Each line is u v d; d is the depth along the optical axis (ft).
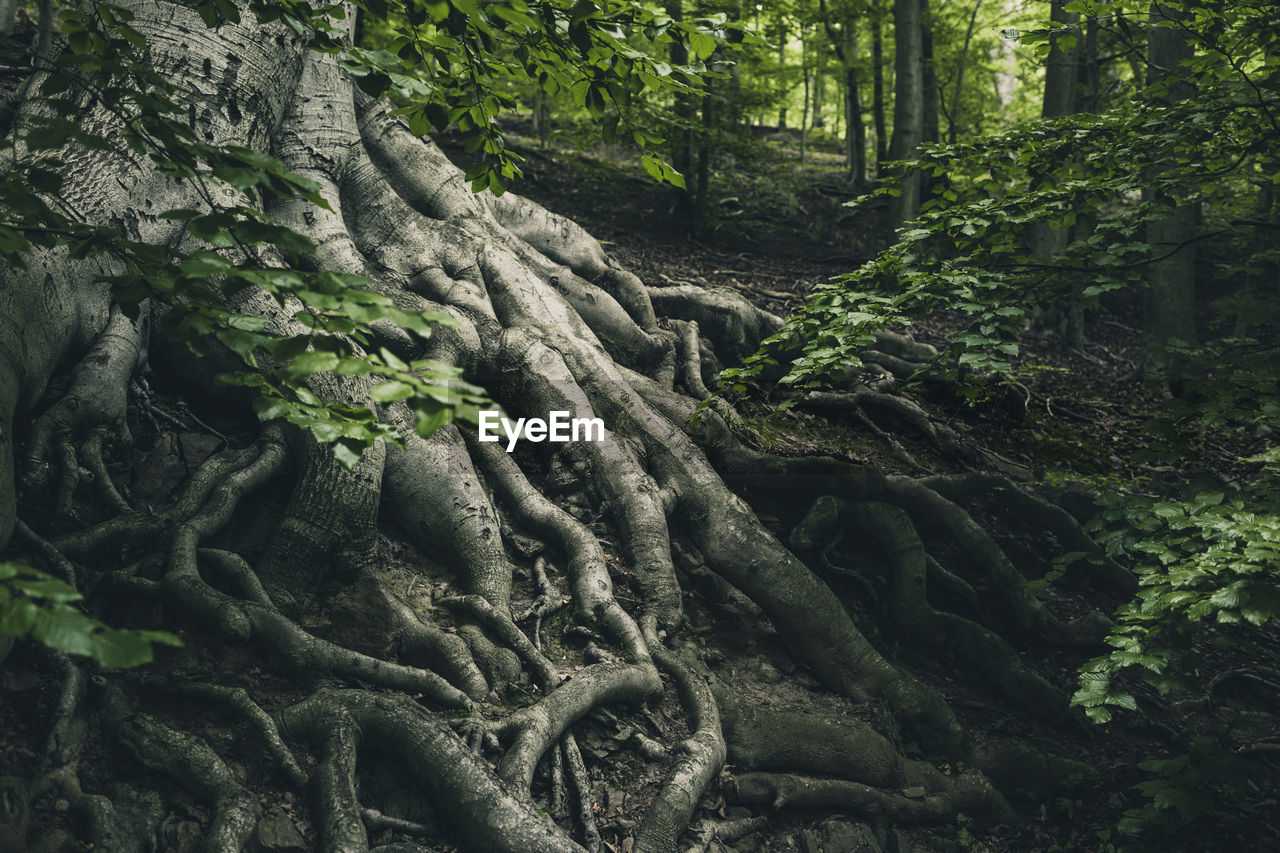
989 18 67.87
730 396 27.40
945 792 20.12
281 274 8.26
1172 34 33.91
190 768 14.17
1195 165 18.51
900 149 47.52
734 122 47.75
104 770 14.19
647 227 49.06
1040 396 33.83
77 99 18.85
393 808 15.17
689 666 19.48
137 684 15.23
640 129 13.26
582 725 17.48
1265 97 18.38
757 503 24.59
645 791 16.93
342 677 16.29
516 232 27.09
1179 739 23.07
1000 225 18.98
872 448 27.76
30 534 15.62
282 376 10.07
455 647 17.44
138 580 15.99
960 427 30.48
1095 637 25.26
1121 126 19.51
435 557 19.62
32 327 16.31
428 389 7.43
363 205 23.57
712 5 39.42
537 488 21.94
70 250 10.28
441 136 53.83
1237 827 20.43
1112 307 53.47
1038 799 20.98
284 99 21.72
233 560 16.66
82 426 17.15
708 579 22.00
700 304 28.60
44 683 14.60
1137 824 18.08
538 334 23.09
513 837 14.47
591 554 20.01
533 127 62.85
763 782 18.49
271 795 14.57
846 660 21.40
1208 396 16.70
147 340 19.27
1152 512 16.47
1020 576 25.49
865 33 69.21
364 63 10.73
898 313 17.74
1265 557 13.56
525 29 11.60
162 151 10.13
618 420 22.49
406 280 23.16
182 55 19.57
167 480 18.31
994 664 23.43
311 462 18.31
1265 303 23.26
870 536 24.80
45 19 13.61
